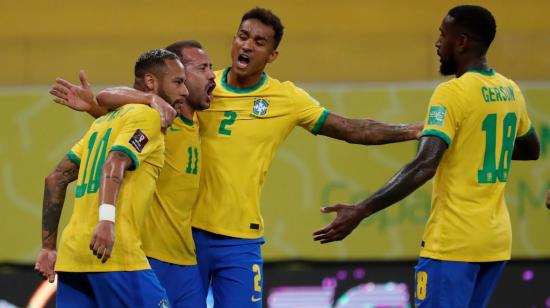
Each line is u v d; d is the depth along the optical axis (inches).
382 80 1357.0
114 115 631.2
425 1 1400.1
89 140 635.5
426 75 1357.0
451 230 631.8
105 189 589.3
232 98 724.7
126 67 1360.7
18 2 1401.3
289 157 1199.6
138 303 610.9
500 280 1172.5
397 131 741.3
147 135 615.5
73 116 1216.2
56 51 1365.7
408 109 1209.4
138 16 1408.7
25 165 1211.9
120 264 606.5
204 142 723.4
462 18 650.2
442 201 640.4
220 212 717.9
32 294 1176.2
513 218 1190.3
